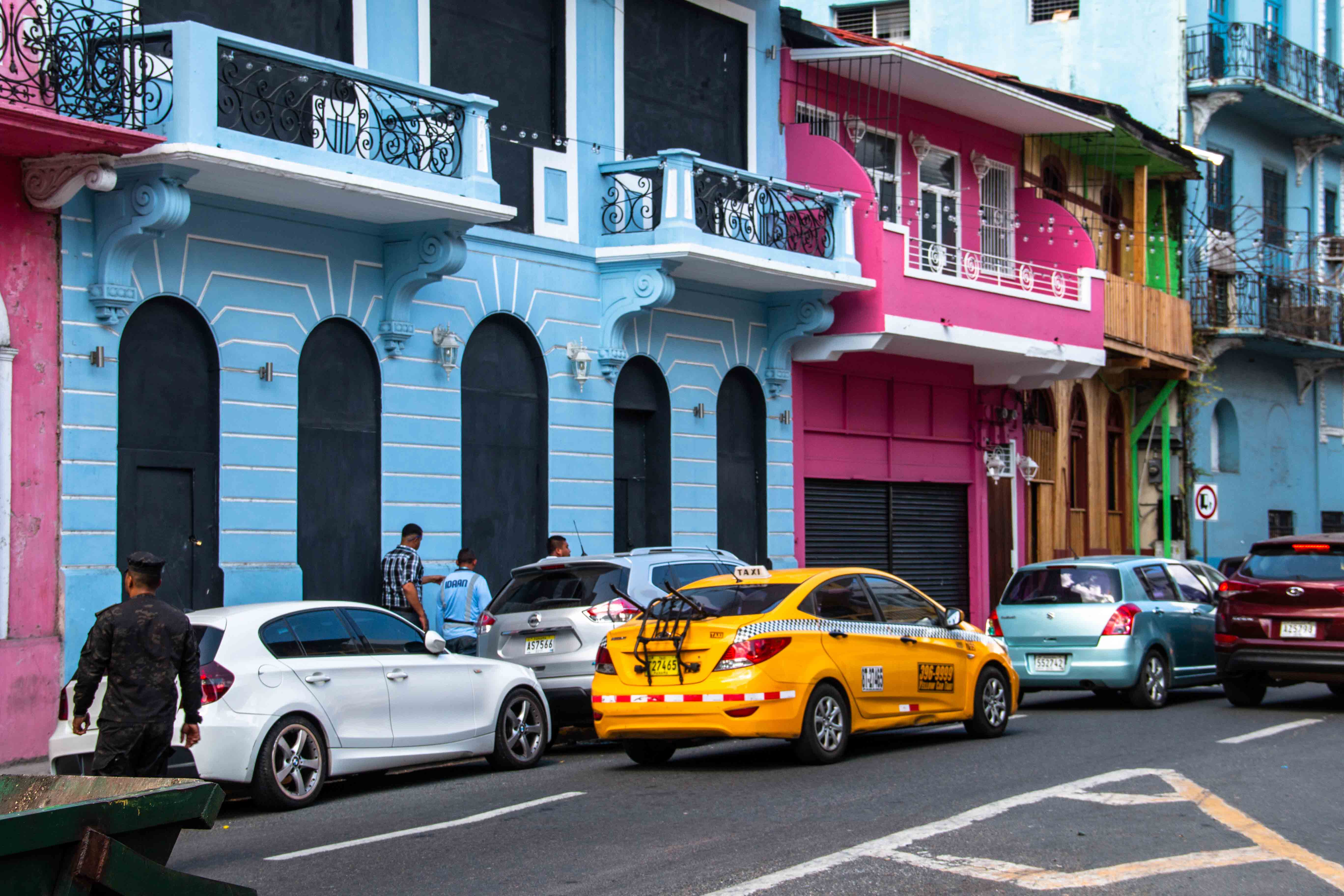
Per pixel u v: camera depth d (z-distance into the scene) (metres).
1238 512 33.44
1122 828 8.84
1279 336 32.62
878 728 12.38
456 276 16.80
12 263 12.73
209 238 14.21
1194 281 31.89
